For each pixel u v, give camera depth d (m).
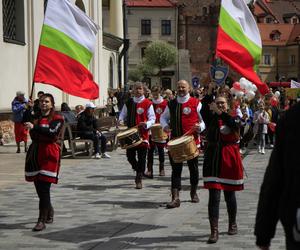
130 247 6.89
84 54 9.66
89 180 12.73
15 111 18.11
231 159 7.18
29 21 22.92
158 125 13.14
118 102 33.19
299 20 100.31
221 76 12.52
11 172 13.88
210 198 7.18
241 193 11.12
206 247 6.88
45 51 9.32
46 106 7.63
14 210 9.28
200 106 9.45
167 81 82.88
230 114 7.35
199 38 88.62
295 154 3.34
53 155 7.68
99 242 7.14
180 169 9.41
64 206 9.62
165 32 86.25
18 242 7.14
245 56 10.95
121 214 8.93
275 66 93.31
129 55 85.19
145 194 10.88
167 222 8.34
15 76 21.78
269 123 19.88
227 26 10.89
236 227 7.56
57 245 6.99
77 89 9.53
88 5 30.56
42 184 7.71
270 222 3.51
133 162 11.62
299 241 3.27
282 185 3.48
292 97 33.31
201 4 89.25
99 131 17.81
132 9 85.12
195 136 9.59
